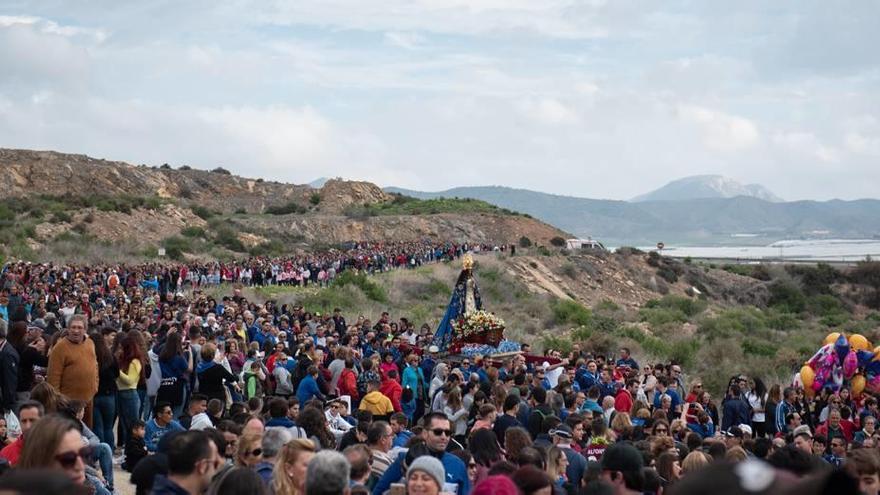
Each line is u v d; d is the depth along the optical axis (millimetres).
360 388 20000
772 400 20734
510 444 10922
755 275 103125
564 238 122188
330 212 125312
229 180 142750
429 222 117812
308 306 52375
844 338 24812
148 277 48656
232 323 24219
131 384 16016
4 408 14906
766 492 2572
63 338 14133
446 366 22297
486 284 71938
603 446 13414
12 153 119750
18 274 37031
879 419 20938
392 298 61312
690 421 19766
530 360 28906
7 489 3447
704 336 56594
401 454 10188
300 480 7777
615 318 63312
